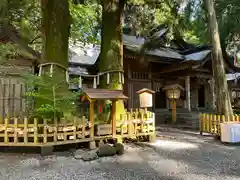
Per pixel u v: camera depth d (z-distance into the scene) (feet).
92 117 21.11
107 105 24.53
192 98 56.29
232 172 14.55
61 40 23.27
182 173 14.29
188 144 23.98
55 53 22.85
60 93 20.75
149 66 50.37
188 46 58.59
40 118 20.06
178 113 47.83
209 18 30.35
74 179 13.19
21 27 36.45
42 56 23.34
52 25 23.07
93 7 41.96
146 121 24.72
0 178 13.28
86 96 21.07
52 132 19.24
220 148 22.13
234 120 27.25
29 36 38.50
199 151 20.74
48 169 15.08
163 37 51.42
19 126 18.97
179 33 48.49
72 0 38.09
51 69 22.47
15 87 31.86
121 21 27.66
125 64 47.60
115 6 26.99
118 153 19.22
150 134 25.08
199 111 49.98
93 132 21.08
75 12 38.93
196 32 50.85
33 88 22.79
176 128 39.09
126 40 50.78
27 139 18.95
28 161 16.96
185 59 47.57
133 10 40.60
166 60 47.78
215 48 29.55
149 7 37.99
